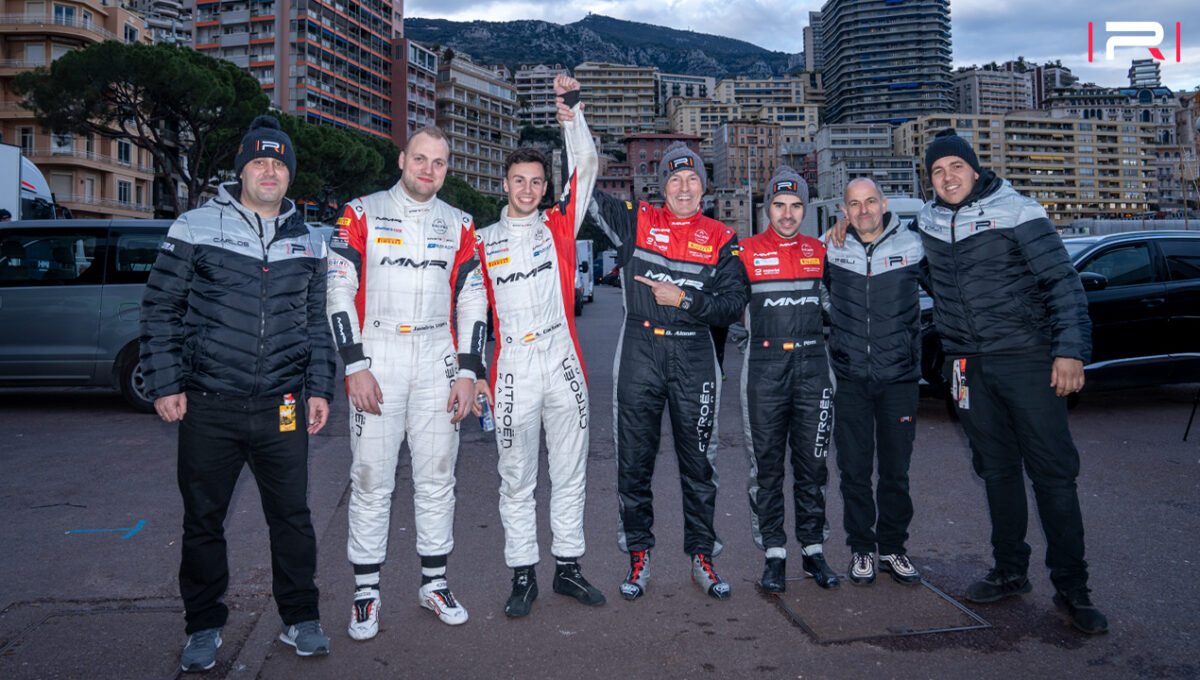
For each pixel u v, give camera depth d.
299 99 82.06
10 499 4.69
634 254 3.34
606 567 3.68
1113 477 5.16
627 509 3.35
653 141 163.88
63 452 5.92
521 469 3.16
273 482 2.78
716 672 2.61
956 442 6.29
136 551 3.80
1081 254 7.38
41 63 50.47
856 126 153.50
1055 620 3.04
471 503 4.73
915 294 3.46
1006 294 3.19
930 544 3.96
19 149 12.95
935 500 4.71
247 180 2.78
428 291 3.00
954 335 3.37
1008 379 3.17
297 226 2.90
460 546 3.96
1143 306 7.26
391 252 2.96
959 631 2.94
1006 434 3.26
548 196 3.35
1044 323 3.16
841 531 4.29
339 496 4.82
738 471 5.54
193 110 32.44
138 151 54.25
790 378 3.42
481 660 2.71
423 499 3.06
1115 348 7.21
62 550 3.81
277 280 2.77
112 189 52.19
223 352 2.67
